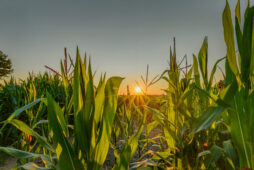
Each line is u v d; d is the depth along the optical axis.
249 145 0.78
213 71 1.06
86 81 0.87
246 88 0.78
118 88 0.85
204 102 1.10
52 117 0.76
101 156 0.86
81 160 0.84
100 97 0.87
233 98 0.80
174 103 1.01
